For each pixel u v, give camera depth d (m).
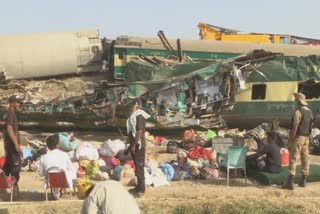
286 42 39.91
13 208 10.99
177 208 11.07
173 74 23.89
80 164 14.41
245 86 22.88
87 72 40.03
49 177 11.59
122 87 22.89
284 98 22.77
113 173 14.31
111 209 5.90
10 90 31.78
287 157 15.48
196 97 22.81
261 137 19.94
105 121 23.38
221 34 39.84
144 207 11.20
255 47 34.66
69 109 23.61
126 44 35.31
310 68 22.64
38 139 21.55
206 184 13.94
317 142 19.78
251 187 13.47
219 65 22.53
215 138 18.34
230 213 11.08
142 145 11.99
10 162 12.02
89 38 40.31
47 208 11.05
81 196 11.96
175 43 34.62
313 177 14.18
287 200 12.20
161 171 13.99
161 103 22.61
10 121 11.95
